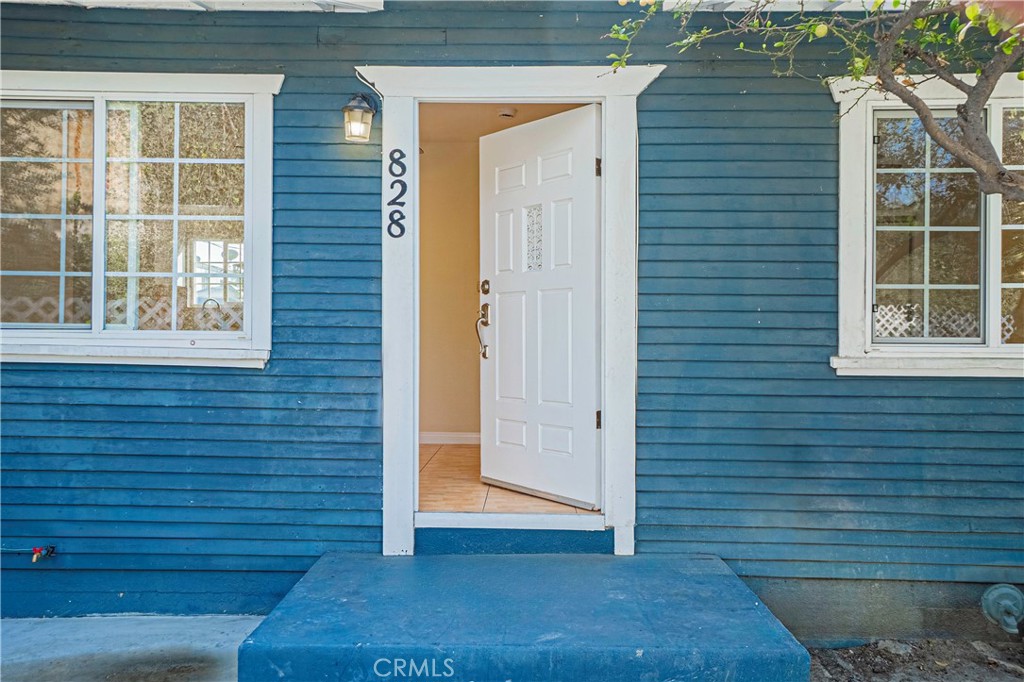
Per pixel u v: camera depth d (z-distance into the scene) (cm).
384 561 316
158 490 328
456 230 540
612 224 327
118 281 330
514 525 328
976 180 322
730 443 326
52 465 327
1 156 329
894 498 323
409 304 330
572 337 349
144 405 328
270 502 329
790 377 324
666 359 327
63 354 322
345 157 330
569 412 349
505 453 384
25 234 330
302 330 329
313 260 330
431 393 543
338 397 330
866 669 302
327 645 237
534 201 371
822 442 324
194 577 330
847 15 322
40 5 324
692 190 327
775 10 321
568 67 326
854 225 320
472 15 329
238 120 332
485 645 237
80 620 323
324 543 329
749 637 243
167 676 277
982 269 321
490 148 397
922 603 323
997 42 318
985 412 320
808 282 324
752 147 326
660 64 326
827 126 324
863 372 321
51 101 330
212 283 331
